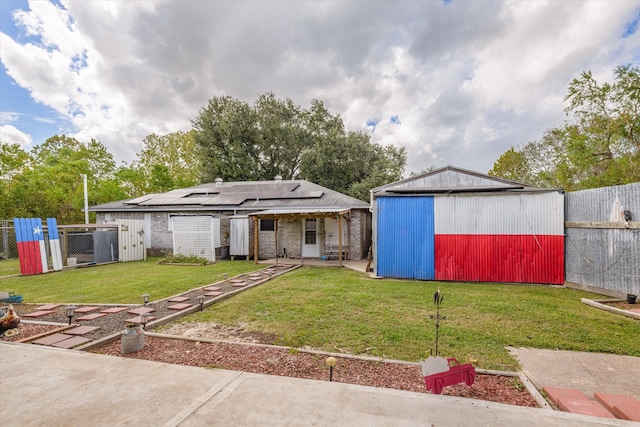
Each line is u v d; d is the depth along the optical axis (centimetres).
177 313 515
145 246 1464
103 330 450
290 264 1188
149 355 355
